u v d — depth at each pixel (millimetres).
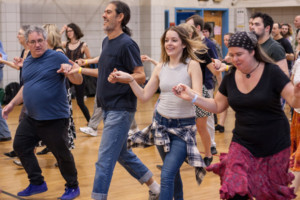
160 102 3305
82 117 8148
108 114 3488
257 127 2734
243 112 2785
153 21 11758
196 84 3160
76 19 11414
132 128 6254
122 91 3441
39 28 3729
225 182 2717
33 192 4039
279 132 2740
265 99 2668
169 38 3221
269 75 2678
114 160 3449
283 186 2756
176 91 2945
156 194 3709
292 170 3561
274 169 2744
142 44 12086
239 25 14094
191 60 3232
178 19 13438
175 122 3203
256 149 2771
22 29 5109
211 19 13922
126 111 3459
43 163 5117
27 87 3754
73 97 10641
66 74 3689
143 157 5371
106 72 3504
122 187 4281
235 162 2758
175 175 3158
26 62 3824
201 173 3230
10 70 9930
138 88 3234
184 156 3197
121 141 3473
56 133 3773
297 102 2568
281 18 13945
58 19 11148
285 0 13438
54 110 3738
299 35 4730
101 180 3389
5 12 9805
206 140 4730
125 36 3520
